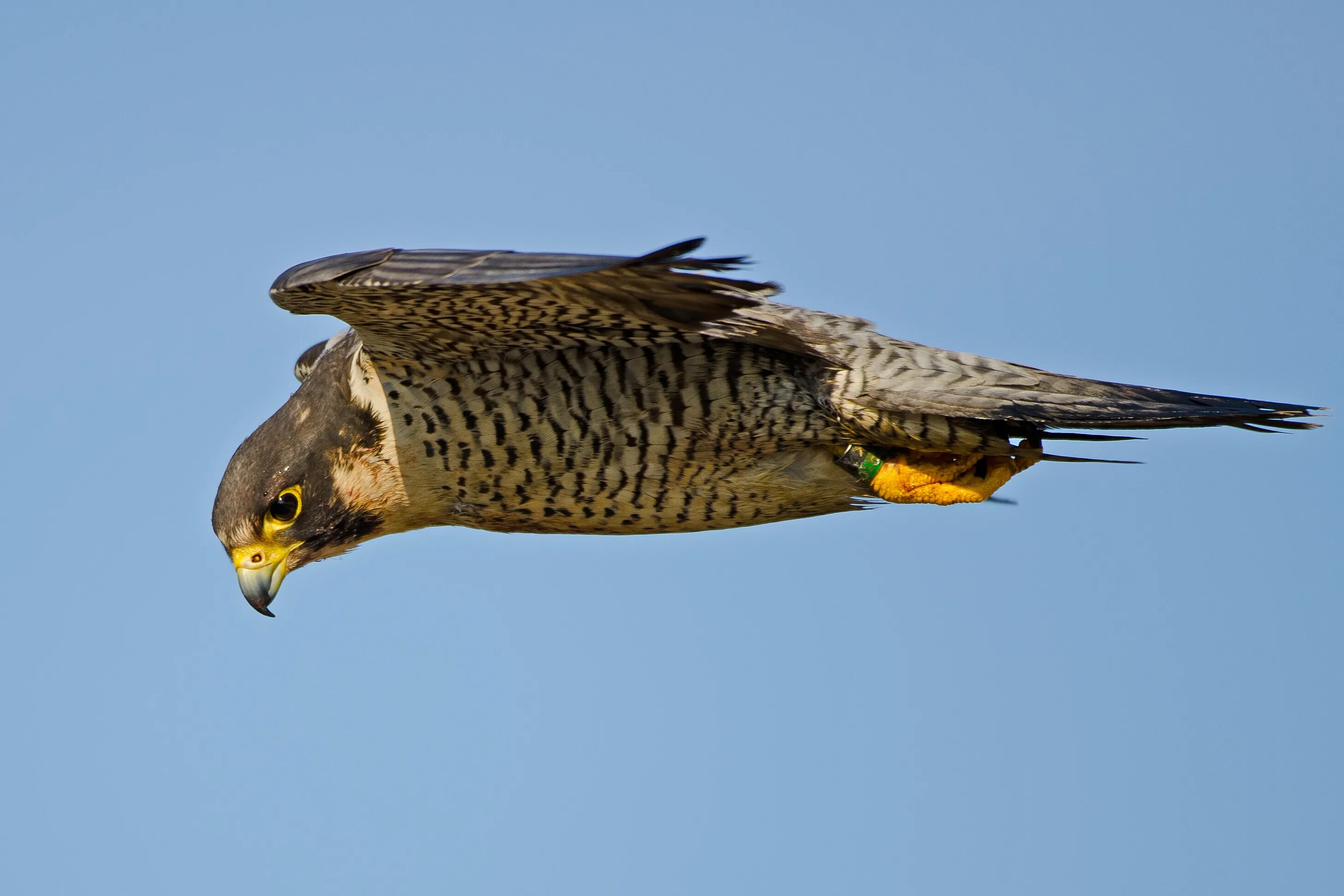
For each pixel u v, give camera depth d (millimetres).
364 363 11727
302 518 12180
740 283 9047
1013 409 10922
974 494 11656
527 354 11250
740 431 11422
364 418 11852
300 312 10445
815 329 11461
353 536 12406
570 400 11367
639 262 8516
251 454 12273
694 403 11312
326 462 12039
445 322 10609
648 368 11211
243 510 12188
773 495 11891
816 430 11430
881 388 11125
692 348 11156
